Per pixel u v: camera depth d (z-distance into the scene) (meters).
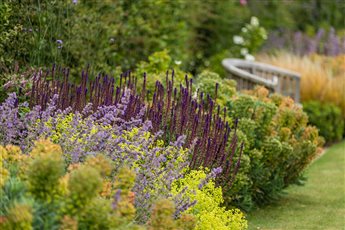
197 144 6.21
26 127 5.49
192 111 6.66
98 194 4.39
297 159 8.40
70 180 3.96
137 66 10.52
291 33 20.12
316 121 13.26
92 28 9.39
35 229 3.86
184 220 4.70
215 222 5.32
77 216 3.93
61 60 8.45
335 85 14.16
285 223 7.60
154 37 11.73
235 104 8.41
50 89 6.62
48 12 8.46
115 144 5.14
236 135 7.01
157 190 5.14
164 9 12.21
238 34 17.92
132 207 4.19
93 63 9.01
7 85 6.84
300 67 14.47
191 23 15.74
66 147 5.12
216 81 8.62
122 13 10.88
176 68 10.40
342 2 23.73
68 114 6.42
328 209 8.27
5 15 7.82
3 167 4.43
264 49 18.69
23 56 8.20
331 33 19.09
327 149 12.85
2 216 3.82
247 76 11.43
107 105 6.38
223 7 17.52
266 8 20.22
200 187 5.55
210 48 17.36
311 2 23.20
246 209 7.65
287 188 9.34
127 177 4.40
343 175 10.27
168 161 5.65
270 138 8.16
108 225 3.98
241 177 7.20
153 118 6.33
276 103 9.73
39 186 3.96
